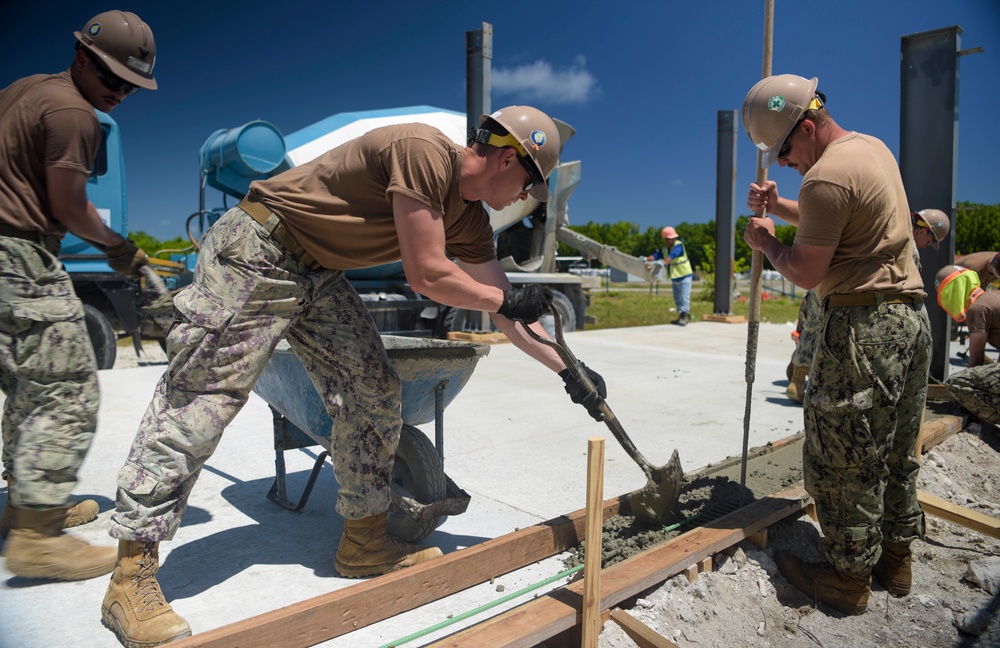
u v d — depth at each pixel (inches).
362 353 94.3
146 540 80.2
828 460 98.5
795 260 96.7
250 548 111.7
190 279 336.8
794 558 107.7
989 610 101.8
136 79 100.7
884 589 109.3
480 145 89.3
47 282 96.3
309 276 90.0
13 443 103.7
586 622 77.6
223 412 83.7
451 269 86.3
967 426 181.5
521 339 103.4
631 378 282.4
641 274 512.1
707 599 96.5
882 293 95.7
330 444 113.3
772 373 297.4
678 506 119.8
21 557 96.9
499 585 99.7
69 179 97.2
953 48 189.5
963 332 390.9
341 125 354.0
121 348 427.2
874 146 97.9
